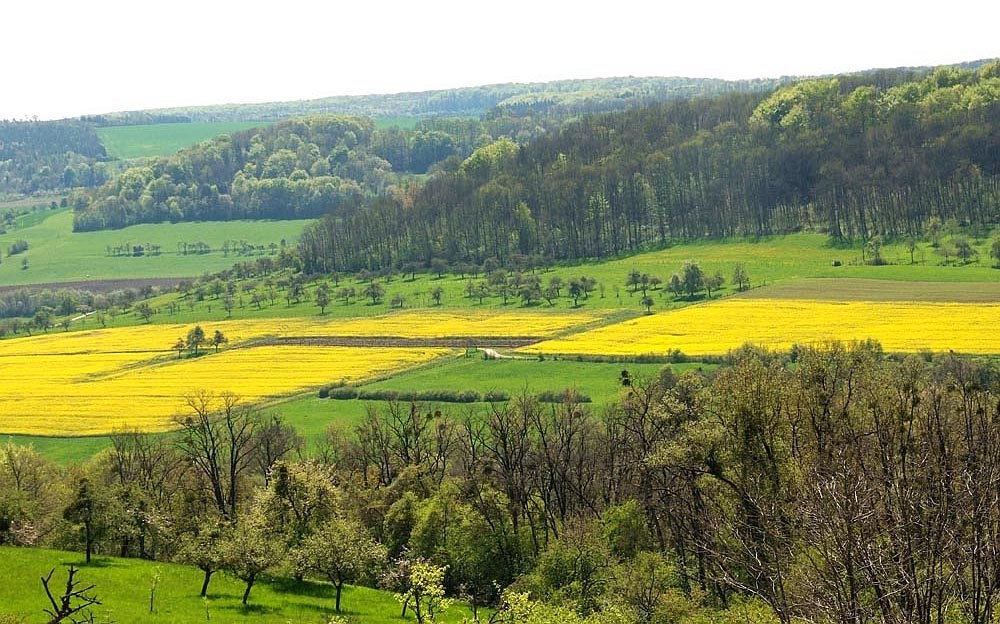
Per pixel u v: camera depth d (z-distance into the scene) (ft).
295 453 357.82
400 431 352.69
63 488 302.45
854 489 91.71
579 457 275.39
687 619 169.78
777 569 98.48
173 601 222.28
